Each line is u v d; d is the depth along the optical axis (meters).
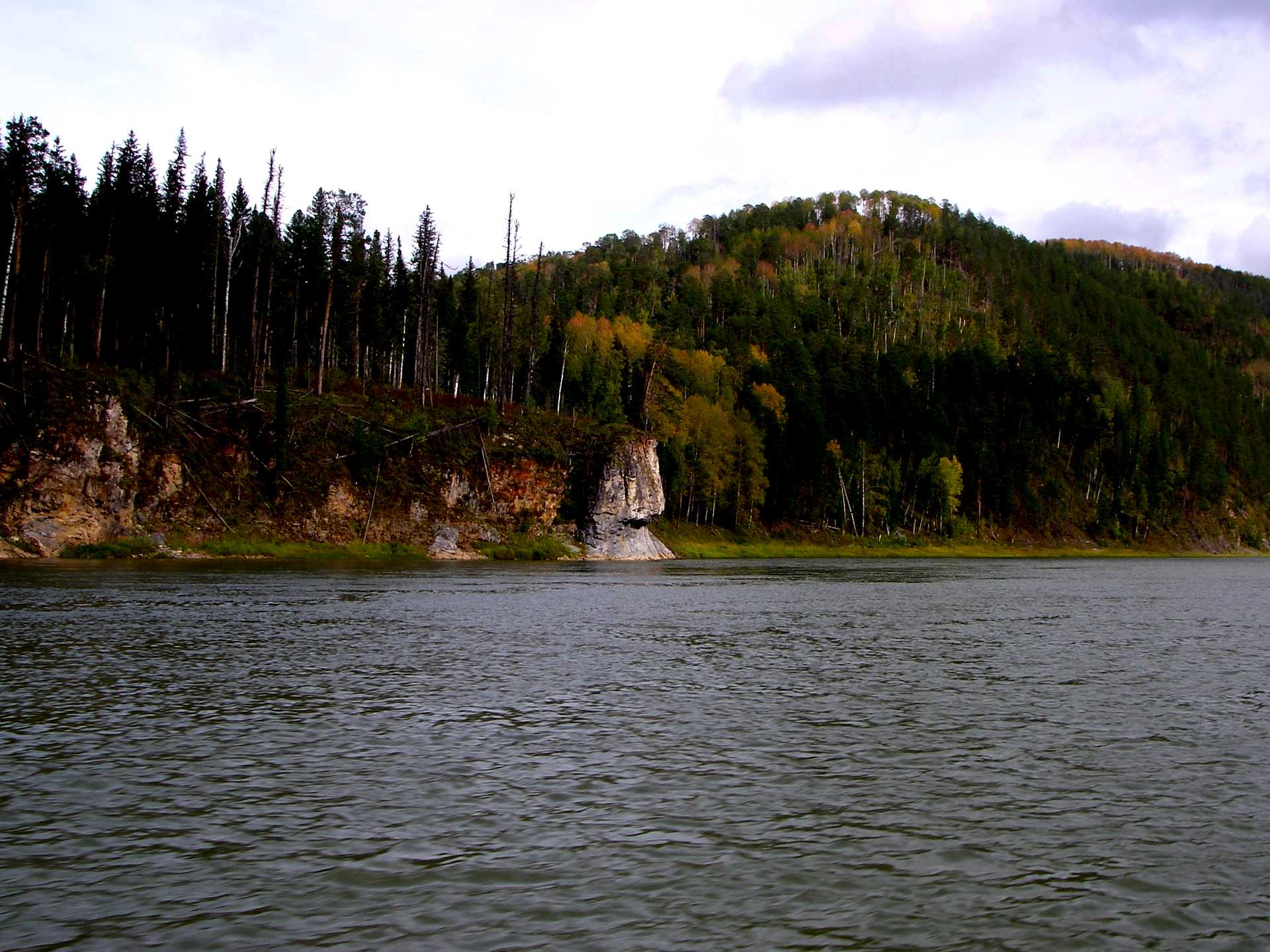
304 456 85.00
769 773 16.16
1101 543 165.38
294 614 39.00
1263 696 23.94
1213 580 84.25
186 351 88.94
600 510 99.81
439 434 93.69
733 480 125.88
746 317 194.62
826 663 28.64
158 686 23.31
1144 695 23.94
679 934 9.91
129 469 72.81
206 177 90.56
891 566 101.12
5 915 10.19
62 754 16.83
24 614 36.25
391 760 16.75
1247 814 14.19
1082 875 11.72
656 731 19.27
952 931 10.10
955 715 21.11
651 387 124.38
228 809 13.88
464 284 124.38
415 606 44.03
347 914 10.33
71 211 80.00
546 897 10.82
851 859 12.14
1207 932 10.16
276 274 99.50
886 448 157.88
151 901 10.61
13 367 68.62
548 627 36.81
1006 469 161.25
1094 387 193.00
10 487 67.38
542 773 15.99
